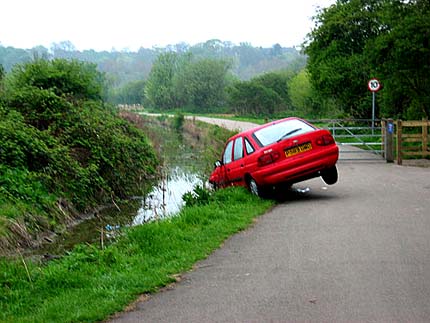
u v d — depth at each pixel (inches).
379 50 940.6
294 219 411.5
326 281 255.1
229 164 554.9
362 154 907.4
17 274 302.5
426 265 275.9
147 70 6835.6
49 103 750.5
